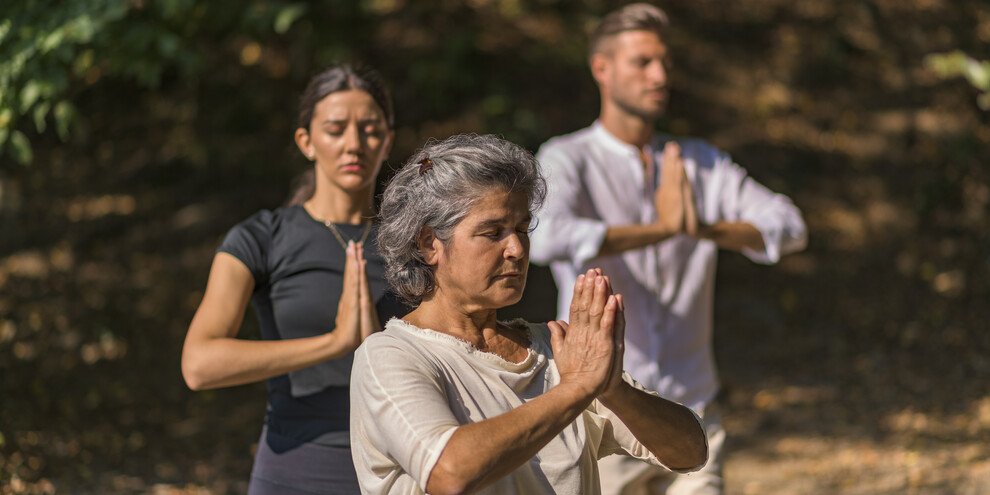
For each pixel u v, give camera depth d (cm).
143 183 1105
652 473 378
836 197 1152
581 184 403
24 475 570
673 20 1419
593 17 1326
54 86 490
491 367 208
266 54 1227
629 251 375
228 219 1044
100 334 824
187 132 1172
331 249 320
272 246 319
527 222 208
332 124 322
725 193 427
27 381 721
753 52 1382
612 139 412
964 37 1410
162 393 755
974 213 1124
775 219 404
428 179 205
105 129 1185
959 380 840
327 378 306
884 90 1325
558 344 205
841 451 714
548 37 1311
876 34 1427
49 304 870
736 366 880
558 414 189
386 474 203
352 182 324
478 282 204
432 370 201
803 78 1339
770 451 722
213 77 1198
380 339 206
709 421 397
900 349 907
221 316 306
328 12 1039
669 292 396
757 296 1002
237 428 718
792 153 1206
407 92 1185
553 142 416
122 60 609
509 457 183
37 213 1031
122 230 1022
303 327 315
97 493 574
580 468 210
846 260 1059
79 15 494
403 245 209
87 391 732
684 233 381
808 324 955
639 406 209
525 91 1210
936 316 961
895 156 1213
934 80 1327
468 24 1307
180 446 670
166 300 902
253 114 1178
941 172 1181
